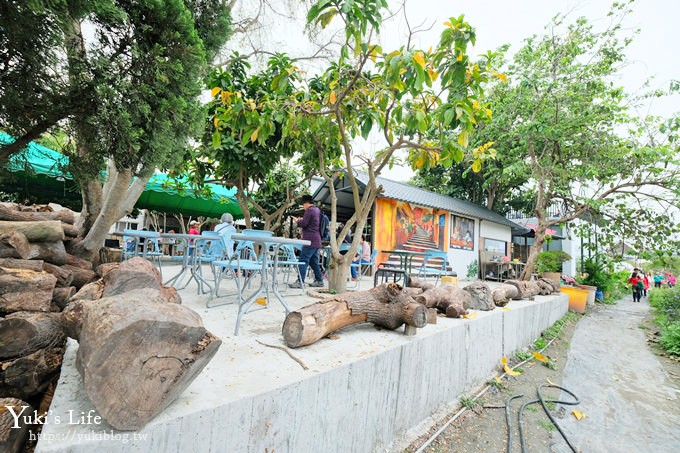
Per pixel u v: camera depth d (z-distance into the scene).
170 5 2.07
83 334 1.10
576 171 8.42
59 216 3.07
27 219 2.71
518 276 12.85
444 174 18.25
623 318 8.55
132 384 1.03
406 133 4.46
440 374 2.85
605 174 8.36
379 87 3.38
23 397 1.46
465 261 12.39
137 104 2.05
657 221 8.55
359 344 2.28
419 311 2.57
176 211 9.54
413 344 2.45
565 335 6.20
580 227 10.56
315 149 5.61
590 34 8.44
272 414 1.45
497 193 17.28
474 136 9.53
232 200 9.40
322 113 3.71
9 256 2.11
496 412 3.04
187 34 2.19
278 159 6.27
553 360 4.68
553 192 9.34
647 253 8.84
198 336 1.16
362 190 9.59
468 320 3.43
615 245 10.02
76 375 1.39
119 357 1.02
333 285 4.56
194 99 2.46
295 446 1.56
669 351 5.33
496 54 3.20
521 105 8.70
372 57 3.18
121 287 1.75
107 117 2.01
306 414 1.61
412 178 19.95
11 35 1.68
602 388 3.75
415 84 2.76
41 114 2.03
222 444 1.26
